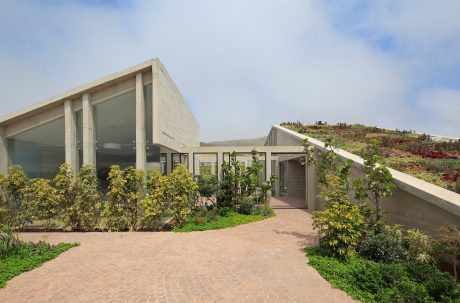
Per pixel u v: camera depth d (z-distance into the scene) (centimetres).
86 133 1230
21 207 1080
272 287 566
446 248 590
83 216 1066
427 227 740
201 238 947
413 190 778
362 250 719
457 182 801
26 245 810
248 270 657
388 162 1184
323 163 967
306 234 1002
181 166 1154
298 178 2302
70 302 510
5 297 531
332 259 694
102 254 781
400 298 475
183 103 1819
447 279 511
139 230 1081
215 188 1379
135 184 1089
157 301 510
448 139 1909
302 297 522
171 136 1416
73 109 1266
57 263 711
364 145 1614
